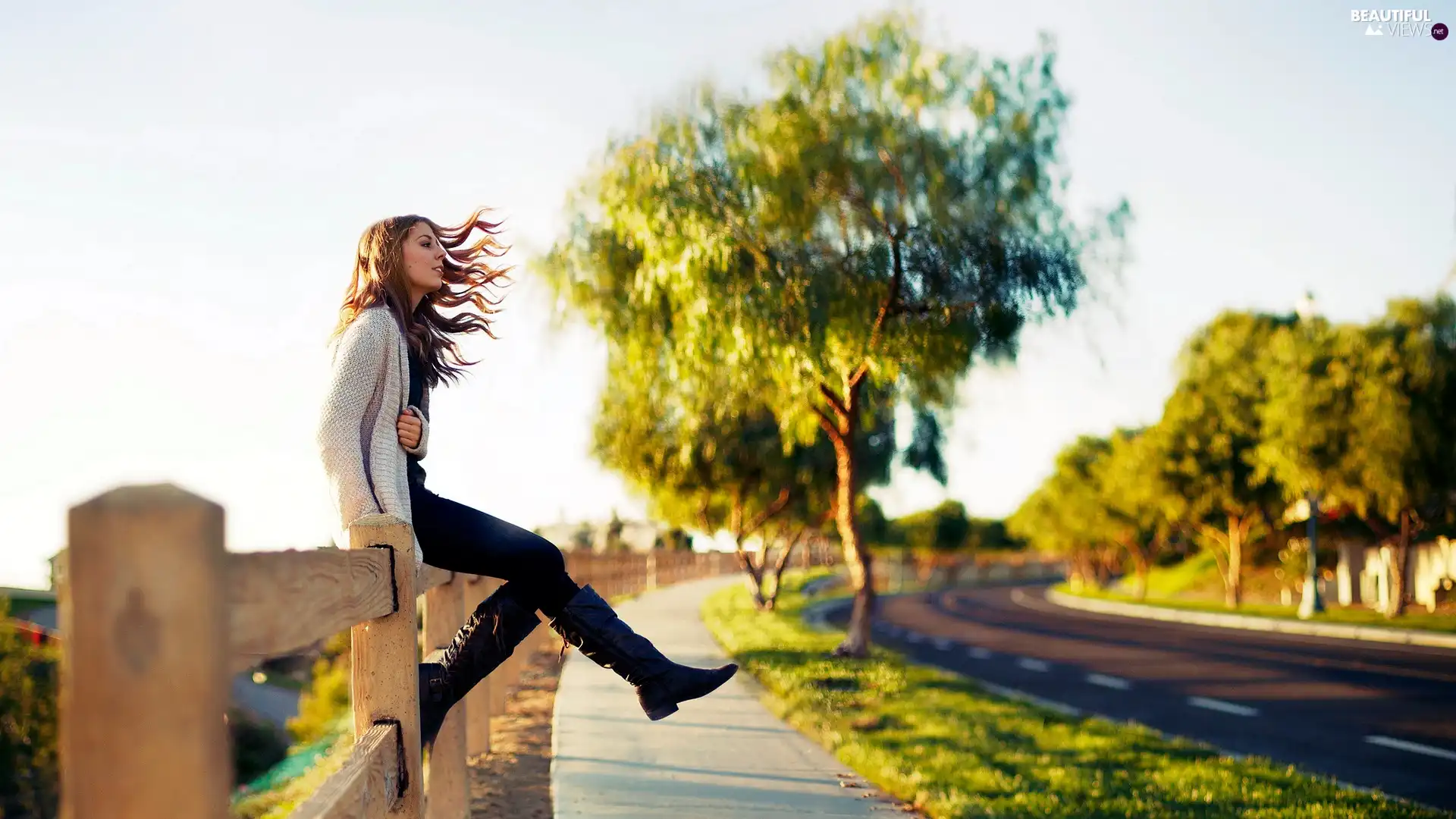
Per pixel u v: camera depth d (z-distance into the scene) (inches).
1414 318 1115.9
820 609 1486.2
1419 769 357.4
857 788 251.8
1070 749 340.5
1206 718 470.6
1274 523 1675.7
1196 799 267.6
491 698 347.9
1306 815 252.7
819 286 453.7
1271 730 437.4
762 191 458.6
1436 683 603.2
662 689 123.0
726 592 1384.1
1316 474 1180.5
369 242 123.3
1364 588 1720.0
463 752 178.9
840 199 467.5
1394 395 1097.4
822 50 480.4
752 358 461.7
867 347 470.3
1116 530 2242.9
